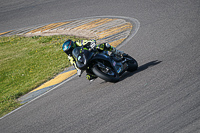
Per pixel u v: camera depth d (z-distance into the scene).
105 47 24.67
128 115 18.33
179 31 35.28
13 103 30.17
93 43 23.80
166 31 37.00
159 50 30.55
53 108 24.31
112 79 23.84
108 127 17.72
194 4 45.19
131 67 26.03
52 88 30.20
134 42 36.84
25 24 60.34
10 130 22.97
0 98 33.78
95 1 62.12
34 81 35.09
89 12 57.09
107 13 54.09
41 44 50.19
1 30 60.81
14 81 38.78
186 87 19.62
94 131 17.88
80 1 64.44
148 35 37.88
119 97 21.48
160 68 24.83
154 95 19.94
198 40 29.78
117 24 47.38
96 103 21.91
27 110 26.39
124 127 17.08
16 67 43.75
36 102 27.75
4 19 65.12
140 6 52.56
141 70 26.00
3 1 76.81
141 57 30.23
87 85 27.14
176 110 17.05
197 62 23.59
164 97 19.17
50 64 40.16
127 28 44.25
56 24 55.66
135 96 20.77
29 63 43.66
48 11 63.47
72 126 19.64
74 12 59.19
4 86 38.22
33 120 23.31
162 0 52.19
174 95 19.00
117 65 25.52
